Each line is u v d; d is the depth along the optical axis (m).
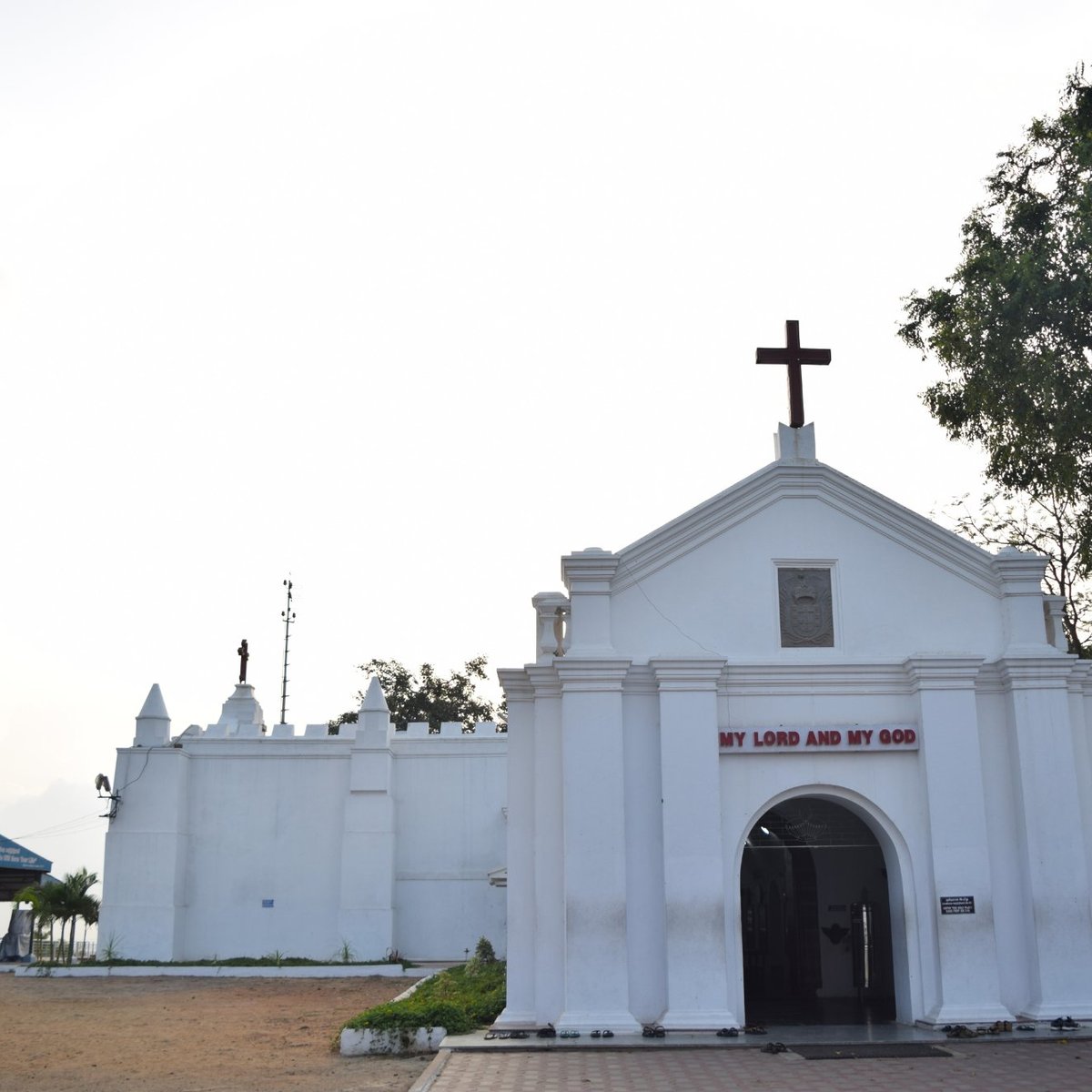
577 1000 18.23
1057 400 20.12
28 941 38.78
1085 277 19.33
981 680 20.00
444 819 36.81
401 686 62.41
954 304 22.64
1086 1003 18.56
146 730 36.28
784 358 21.48
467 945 36.06
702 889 18.59
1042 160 21.89
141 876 34.94
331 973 33.53
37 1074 16.94
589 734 19.12
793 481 20.53
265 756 36.56
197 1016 24.36
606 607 19.78
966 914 18.83
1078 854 19.11
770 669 19.64
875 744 19.48
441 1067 15.99
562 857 19.05
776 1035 18.22
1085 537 22.70
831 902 23.92
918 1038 17.78
